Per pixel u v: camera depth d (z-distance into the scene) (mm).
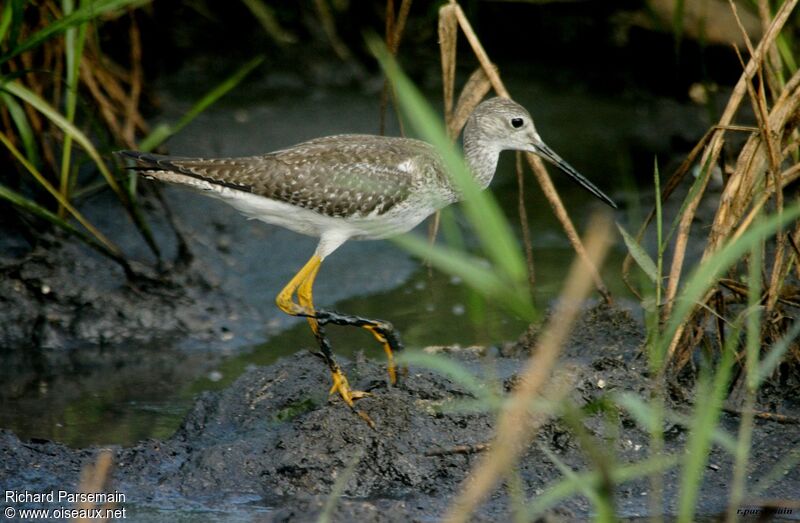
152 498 9359
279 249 15055
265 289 14250
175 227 13836
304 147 11664
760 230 8375
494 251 6664
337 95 19203
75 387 11930
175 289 13742
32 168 12555
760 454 10016
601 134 18578
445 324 13430
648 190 16734
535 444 9797
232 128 17219
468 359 11492
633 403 8234
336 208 11484
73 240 13867
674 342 10578
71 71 12445
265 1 20141
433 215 13539
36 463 9789
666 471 9781
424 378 10445
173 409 11375
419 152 11867
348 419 9820
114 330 13227
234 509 9195
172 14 18891
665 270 14469
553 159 12945
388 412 9859
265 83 19281
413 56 20516
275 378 10828
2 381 12031
